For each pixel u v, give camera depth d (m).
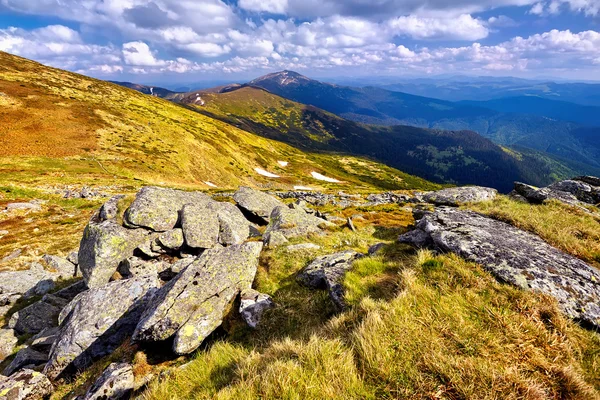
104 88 160.50
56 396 9.84
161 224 19.03
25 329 16.17
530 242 9.39
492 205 16.02
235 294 11.11
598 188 18.62
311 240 18.84
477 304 6.43
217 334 9.80
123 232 17.84
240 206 30.56
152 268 17.41
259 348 8.34
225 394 5.27
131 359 9.36
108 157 83.75
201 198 24.42
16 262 27.50
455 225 10.67
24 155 71.06
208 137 141.12
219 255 12.26
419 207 20.97
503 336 5.61
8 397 9.41
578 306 6.41
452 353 5.29
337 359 5.48
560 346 5.45
